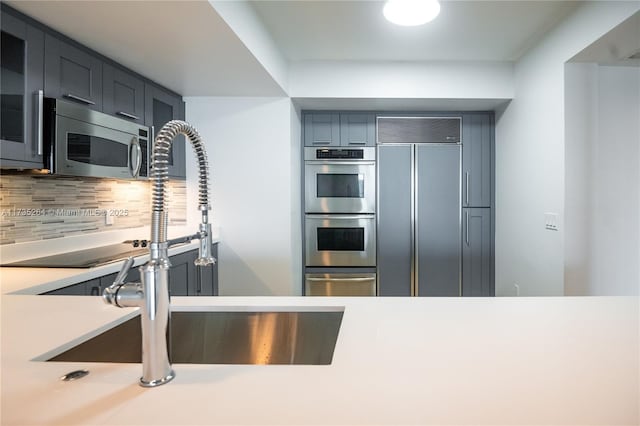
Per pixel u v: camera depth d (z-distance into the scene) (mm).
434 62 3266
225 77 2678
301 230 3719
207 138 3221
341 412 510
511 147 3320
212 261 867
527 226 3043
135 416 500
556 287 2643
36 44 1784
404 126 3670
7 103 1676
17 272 1692
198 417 498
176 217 3236
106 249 2363
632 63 2715
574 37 2375
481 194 3674
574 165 2541
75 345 801
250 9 2209
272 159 3209
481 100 3316
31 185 2080
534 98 2912
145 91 2664
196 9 1690
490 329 862
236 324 1143
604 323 903
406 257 3689
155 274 600
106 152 2160
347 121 3668
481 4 2297
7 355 712
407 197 3674
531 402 536
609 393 562
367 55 3121
